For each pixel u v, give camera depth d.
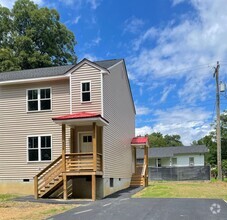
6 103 21.30
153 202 14.53
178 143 87.19
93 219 10.53
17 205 14.59
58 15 40.69
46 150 20.28
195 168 36.41
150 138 78.31
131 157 27.22
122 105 24.56
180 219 10.18
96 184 18.59
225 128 46.16
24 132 20.77
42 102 20.75
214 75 30.77
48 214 11.81
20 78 20.94
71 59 41.91
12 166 20.67
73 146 19.50
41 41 39.31
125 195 18.66
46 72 21.89
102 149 19.02
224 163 40.28
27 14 39.22
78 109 19.47
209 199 15.52
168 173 37.19
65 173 17.33
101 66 19.80
